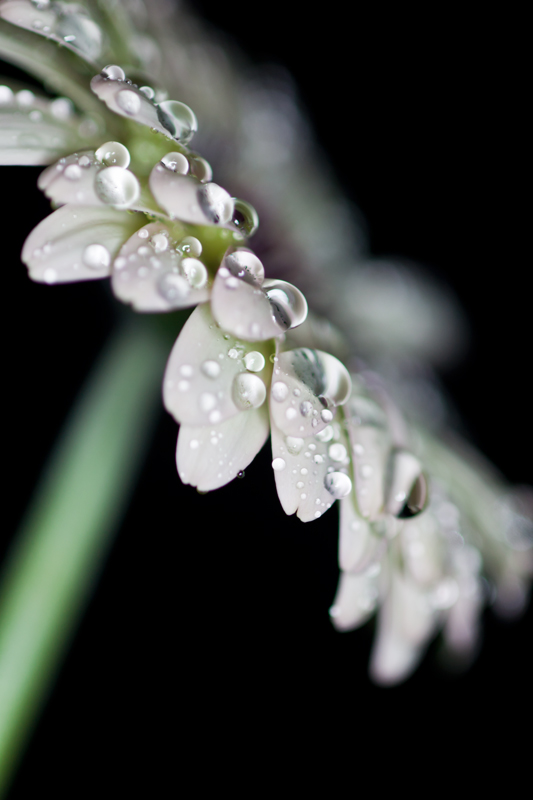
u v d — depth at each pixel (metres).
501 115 0.59
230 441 0.14
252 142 0.30
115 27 0.16
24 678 0.16
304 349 0.15
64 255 0.14
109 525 0.18
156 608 0.31
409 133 0.59
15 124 0.15
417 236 0.58
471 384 0.49
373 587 0.16
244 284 0.14
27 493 0.29
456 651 0.19
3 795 0.16
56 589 0.17
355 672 0.33
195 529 0.32
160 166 0.14
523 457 0.47
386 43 0.60
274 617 0.32
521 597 0.19
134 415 0.18
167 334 0.19
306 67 0.59
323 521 0.33
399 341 0.33
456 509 0.18
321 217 0.33
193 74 0.25
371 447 0.15
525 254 0.58
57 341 0.30
